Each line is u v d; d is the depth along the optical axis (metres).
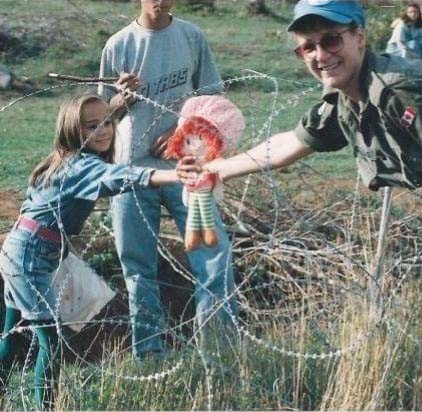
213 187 4.54
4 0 12.68
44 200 5.06
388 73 4.18
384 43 11.72
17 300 5.11
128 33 5.79
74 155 4.98
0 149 8.31
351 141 4.43
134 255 5.75
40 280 5.10
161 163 5.73
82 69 10.98
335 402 4.65
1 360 5.26
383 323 4.91
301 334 4.91
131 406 4.86
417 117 4.14
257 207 6.84
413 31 9.19
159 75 5.77
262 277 6.27
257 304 5.96
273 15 14.00
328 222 6.23
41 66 10.95
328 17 4.20
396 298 5.08
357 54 4.25
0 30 11.55
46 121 9.26
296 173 7.69
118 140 5.70
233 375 4.86
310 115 4.58
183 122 4.56
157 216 5.78
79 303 5.24
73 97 5.09
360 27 4.25
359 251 5.96
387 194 5.28
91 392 4.95
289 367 4.96
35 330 5.11
